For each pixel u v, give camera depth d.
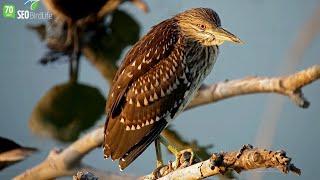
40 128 14.88
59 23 17.28
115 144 10.70
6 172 13.48
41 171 12.95
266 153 7.78
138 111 10.80
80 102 15.70
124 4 17.95
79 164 12.95
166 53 11.00
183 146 14.07
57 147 14.12
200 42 11.20
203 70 11.41
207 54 11.35
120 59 17.23
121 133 10.71
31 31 17.36
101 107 15.68
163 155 13.68
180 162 10.02
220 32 11.09
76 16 17.27
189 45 11.16
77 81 16.38
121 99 10.77
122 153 10.68
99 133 12.67
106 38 17.50
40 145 14.26
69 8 17.17
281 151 7.73
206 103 14.46
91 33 17.44
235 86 14.08
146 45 11.04
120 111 10.77
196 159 10.02
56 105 15.55
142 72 10.87
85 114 15.39
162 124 10.97
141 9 17.95
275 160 7.71
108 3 17.31
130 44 17.61
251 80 13.93
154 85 10.87
